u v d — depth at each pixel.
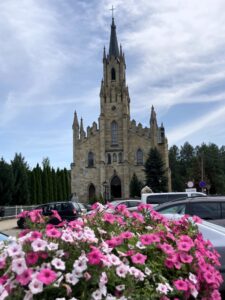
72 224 4.98
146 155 78.31
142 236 4.70
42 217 5.25
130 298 4.02
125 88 80.94
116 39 85.00
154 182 73.06
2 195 51.81
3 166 52.31
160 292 4.16
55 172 70.56
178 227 5.61
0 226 33.25
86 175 79.62
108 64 82.69
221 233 8.66
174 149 145.38
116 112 80.69
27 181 56.19
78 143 80.50
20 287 3.90
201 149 121.44
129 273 4.16
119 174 78.56
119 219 5.52
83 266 3.99
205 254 4.84
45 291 3.85
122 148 79.19
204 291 4.53
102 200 61.97
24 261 3.91
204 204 11.86
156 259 4.61
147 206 6.05
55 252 4.17
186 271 4.51
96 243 4.54
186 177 128.12
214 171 116.00
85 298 3.91
